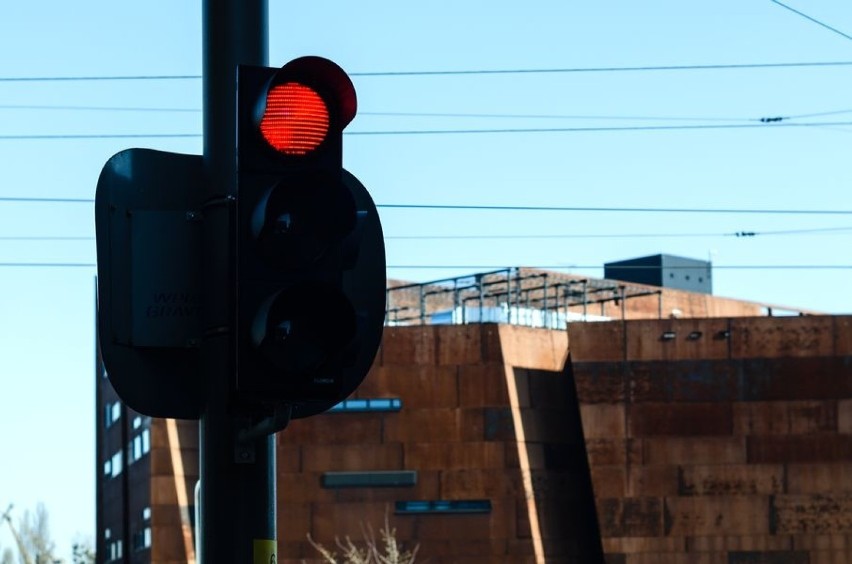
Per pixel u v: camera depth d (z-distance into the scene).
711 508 71.25
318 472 73.00
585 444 72.00
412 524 72.56
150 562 74.62
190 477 75.44
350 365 7.04
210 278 7.84
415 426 73.12
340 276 7.05
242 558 7.64
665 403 71.94
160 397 7.94
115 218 7.92
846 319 71.88
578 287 98.50
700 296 109.31
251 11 7.95
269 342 6.86
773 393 71.75
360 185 8.04
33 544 110.88
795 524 70.94
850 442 71.12
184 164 8.04
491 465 72.81
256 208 7.00
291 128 7.01
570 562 73.94
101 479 46.09
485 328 73.69
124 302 7.89
